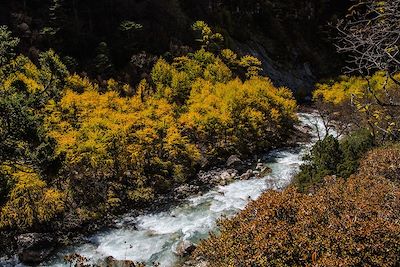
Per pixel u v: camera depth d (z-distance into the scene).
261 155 51.38
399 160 21.14
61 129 41.25
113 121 43.94
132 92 61.03
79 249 30.19
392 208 15.20
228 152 50.34
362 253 12.14
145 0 75.56
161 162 43.66
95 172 40.09
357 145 28.50
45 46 62.03
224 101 55.72
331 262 11.41
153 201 38.56
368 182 18.91
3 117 20.23
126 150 41.62
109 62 63.81
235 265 12.48
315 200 16.27
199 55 71.56
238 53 83.81
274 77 86.56
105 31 68.94
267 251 12.37
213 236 14.88
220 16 88.31
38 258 28.89
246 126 54.41
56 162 24.41
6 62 24.41
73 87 52.53
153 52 70.56
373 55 8.88
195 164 46.44
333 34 89.44
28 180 30.88
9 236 31.02
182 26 78.12
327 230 13.25
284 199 15.52
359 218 14.05
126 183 40.84
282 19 97.81
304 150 53.25
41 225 32.69
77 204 36.47
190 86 62.62
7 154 21.11
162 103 52.03
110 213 36.00
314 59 95.12
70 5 67.62
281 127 59.59
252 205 15.84
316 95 70.25
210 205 36.78
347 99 54.53
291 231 13.34
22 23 60.97
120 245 30.42
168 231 32.22
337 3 100.12
